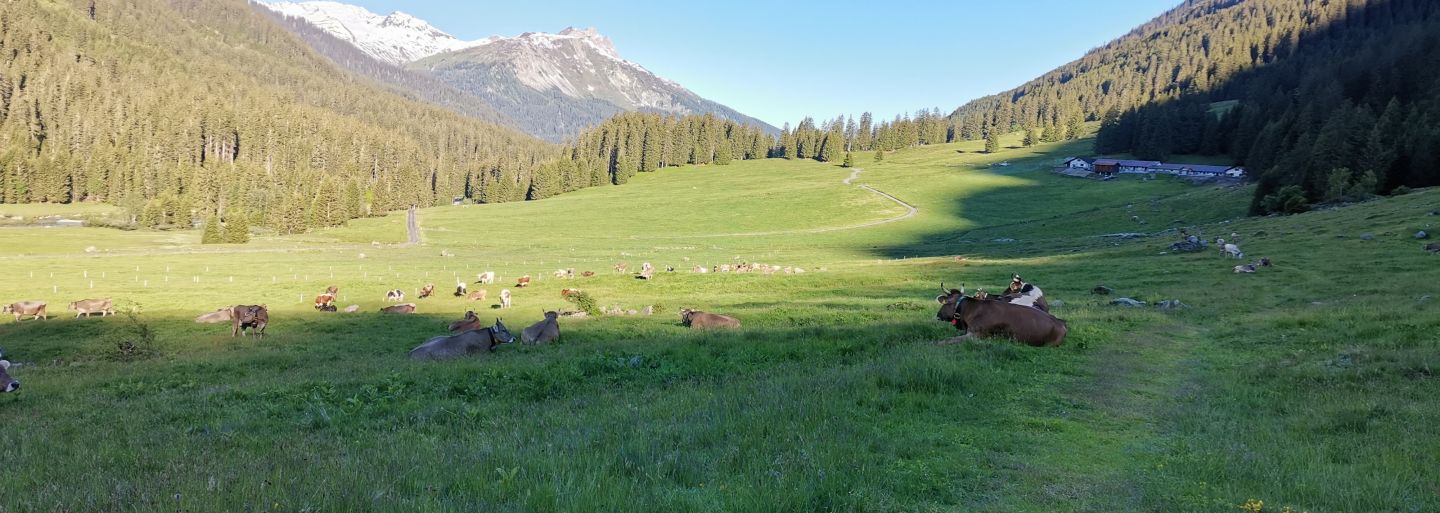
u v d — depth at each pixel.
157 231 131.88
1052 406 10.74
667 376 14.35
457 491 6.47
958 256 78.75
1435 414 9.19
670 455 7.51
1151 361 15.16
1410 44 141.88
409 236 130.75
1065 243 80.94
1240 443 8.62
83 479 7.41
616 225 141.12
